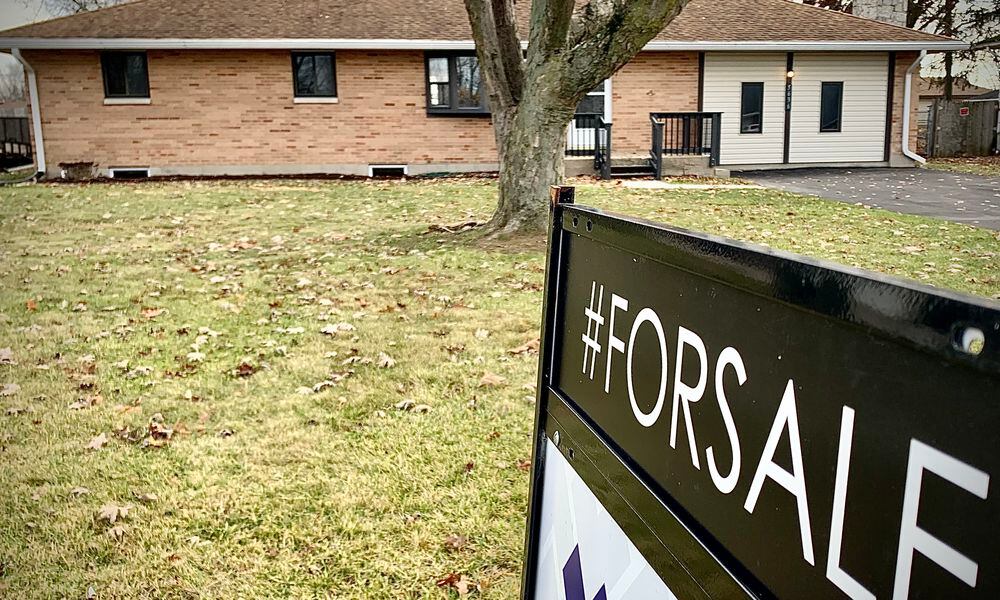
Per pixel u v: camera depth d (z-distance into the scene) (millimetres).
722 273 1005
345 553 3008
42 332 5922
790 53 19750
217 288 7312
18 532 3160
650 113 18312
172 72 17672
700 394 1074
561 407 1564
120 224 11227
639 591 1240
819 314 833
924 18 31547
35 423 4223
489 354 5242
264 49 17562
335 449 3869
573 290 1516
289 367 5074
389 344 5484
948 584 686
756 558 953
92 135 17734
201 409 4402
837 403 815
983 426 646
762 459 940
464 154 18750
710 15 20969
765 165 20203
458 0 20328
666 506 1156
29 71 17281
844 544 808
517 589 2779
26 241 9914
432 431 4055
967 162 22734
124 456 3822
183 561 2963
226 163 18156
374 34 17969
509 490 3441
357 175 18344
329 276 7711
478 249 8734
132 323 6168
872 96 20406
